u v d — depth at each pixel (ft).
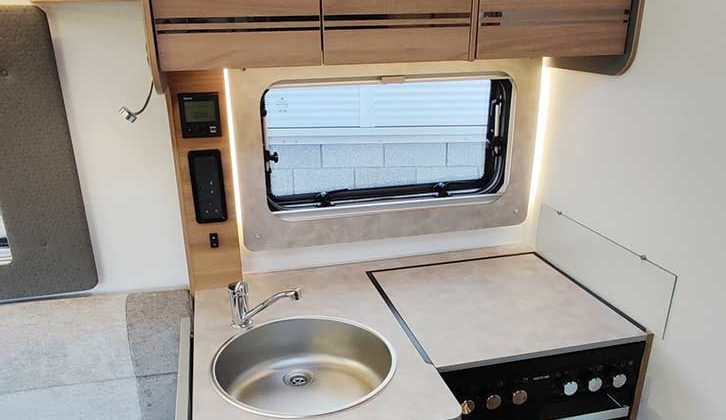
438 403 4.11
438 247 6.76
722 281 4.33
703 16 4.25
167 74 4.90
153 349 5.51
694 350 4.66
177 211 5.71
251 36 4.32
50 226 5.30
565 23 4.81
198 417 4.00
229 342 4.91
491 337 4.97
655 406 5.16
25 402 5.41
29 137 4.98
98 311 5.49
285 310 5.41
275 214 5.97
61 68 4.99
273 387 5.14
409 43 4.59
